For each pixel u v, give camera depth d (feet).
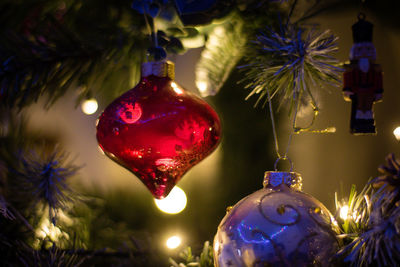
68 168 2.08
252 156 2.67
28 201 2.11
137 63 2.00
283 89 1.86
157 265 2.02
